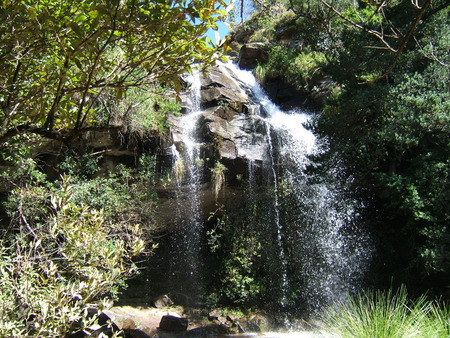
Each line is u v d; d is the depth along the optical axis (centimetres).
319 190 1407
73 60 293
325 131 1235
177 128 1312
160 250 1595
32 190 787
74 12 302
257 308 1360
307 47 1741
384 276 1337
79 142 1125
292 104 1612
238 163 1344
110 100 946
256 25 1966
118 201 1074
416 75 1086
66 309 286
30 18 287
